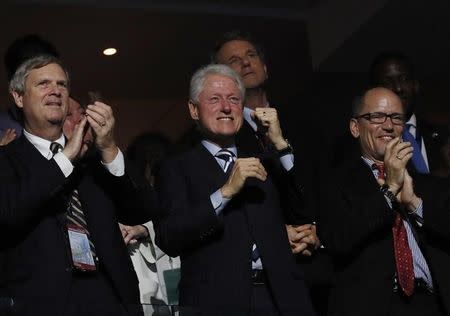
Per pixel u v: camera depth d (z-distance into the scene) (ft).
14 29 93.04
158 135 74.18
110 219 53.01
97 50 98.53
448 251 57.26
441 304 56.54
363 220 56.39
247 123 65.67
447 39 96.07
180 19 94.27
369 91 62.13
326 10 95.86
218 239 53.72
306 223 57.62
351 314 55.77
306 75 100.17
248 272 53.01
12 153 52.95
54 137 54.85
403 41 95.66
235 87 58.29
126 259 52.95
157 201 54.70
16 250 50.72
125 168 53.52
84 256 51.19
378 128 61.00
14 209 50.08
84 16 91.97
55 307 43.52
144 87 106.73
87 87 105.40
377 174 60.29
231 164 56.75
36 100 54.29
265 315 46.60
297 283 53.72
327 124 98.27
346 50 95.09
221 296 52.39
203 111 57.62
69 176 52.90
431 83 102.78
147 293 62.08
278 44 99.40
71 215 52.26
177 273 63.67
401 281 56.13
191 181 55.47
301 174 65.41
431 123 75.77
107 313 43.68
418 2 88.53
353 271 56.90
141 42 98.02
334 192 58.54
